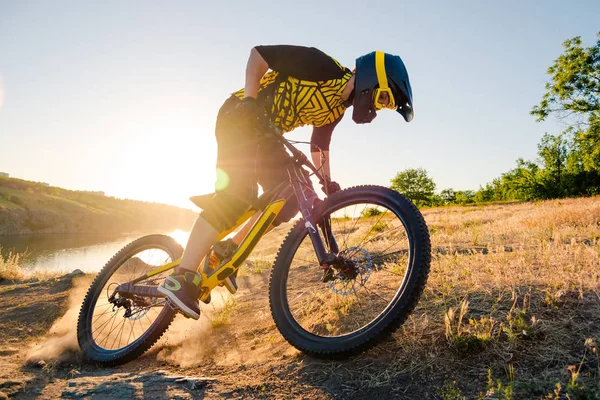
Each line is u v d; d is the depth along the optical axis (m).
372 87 2.16
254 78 2.31
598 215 6.70
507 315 2.05
